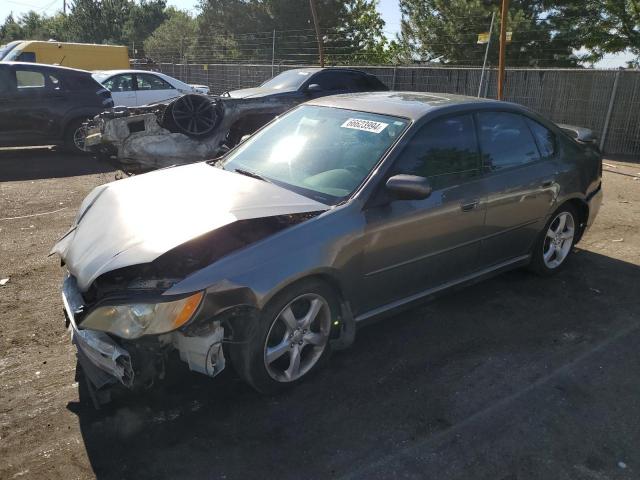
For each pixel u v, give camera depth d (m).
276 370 3.14
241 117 8.36
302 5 32.03
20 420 2.91
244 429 2.87
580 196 4.86
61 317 4.05
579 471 2.63
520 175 4.27
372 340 3.80
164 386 3.21
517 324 4.07
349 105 4.14
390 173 3.46
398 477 2.57
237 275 2.78
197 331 2.75
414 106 3.93
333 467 2.62
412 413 3.03
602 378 3.40
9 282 4.64
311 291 3.11
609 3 18.06
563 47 18.94
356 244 3.23
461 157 3.91
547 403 3.14
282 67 19.70
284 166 3.81
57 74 10.12
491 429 2.91
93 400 2.98
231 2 35.88
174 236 2.81
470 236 3.96
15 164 9.70
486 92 14.00
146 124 7.60
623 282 4.89
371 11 33.06
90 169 9.44
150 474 2.56
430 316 4.17
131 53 39.97
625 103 11.87
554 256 4.95
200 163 4.24
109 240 2.96
